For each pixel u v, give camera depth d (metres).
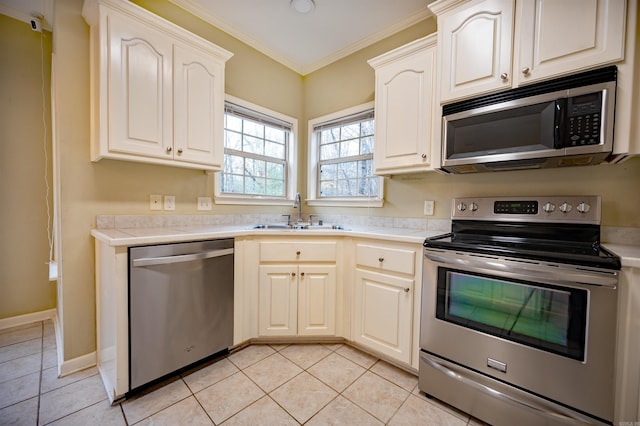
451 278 1.44
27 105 2.18
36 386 1.52
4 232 2.15
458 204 1.85
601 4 1.21
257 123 2.67
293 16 2.21
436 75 1.74
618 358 1.06
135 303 1.39
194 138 1.86
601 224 1.50
